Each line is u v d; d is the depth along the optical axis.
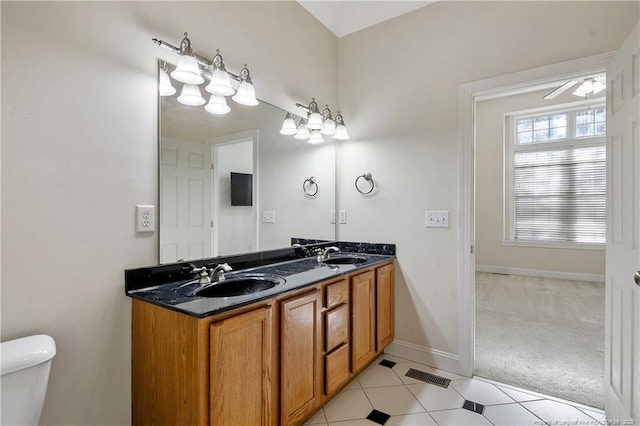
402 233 2.49
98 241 1.35
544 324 3.15
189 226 1.71
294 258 2.40
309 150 2.54
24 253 1.16
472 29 2.20
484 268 5.66
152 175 1.54
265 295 1.40
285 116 2.32
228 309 1.24
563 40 1.89
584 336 2.85
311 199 2.55
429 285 2.37
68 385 1.27
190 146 1.71
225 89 1.67
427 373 2.24
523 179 5.36
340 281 1.90
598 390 2.01
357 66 2.74
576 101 4.75
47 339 1.14
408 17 2.48
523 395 1.97
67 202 1.26
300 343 1.58
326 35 2.71
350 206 2.76
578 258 4.91
